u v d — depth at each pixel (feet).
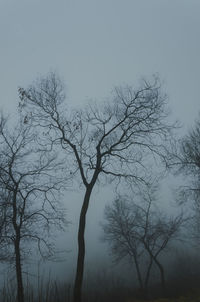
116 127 67.15
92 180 64.39
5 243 67.82
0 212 65.31
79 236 61.36
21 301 60.59
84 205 62.95
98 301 100.63
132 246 123.75
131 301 105.40
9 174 62.95
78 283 58.54
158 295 112.16
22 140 66.18
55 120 66.49
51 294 90.63
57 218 67.46
